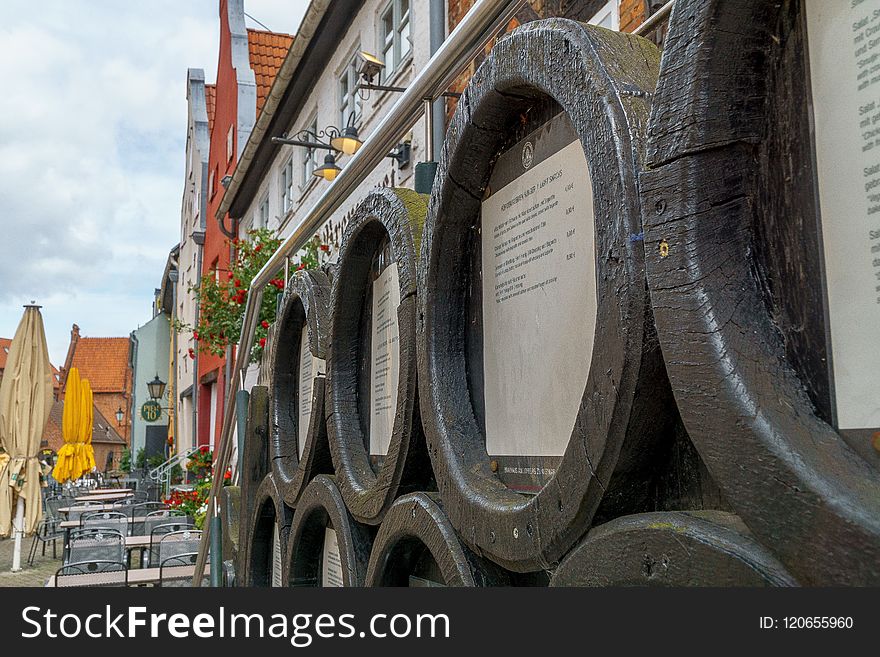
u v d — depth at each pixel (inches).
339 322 81.0
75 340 3093.0
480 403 52.9
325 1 411.2
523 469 46.3
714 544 27.8
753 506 26.1
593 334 39.1
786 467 25.0
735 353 27.7
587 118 36.1
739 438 26.7
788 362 28.2
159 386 1338.6
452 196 53.4
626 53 37.1
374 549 65.2
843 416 26.0
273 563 114.7
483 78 47.9
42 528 633.6
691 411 28.8
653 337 31.9
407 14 354.6
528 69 42.2
